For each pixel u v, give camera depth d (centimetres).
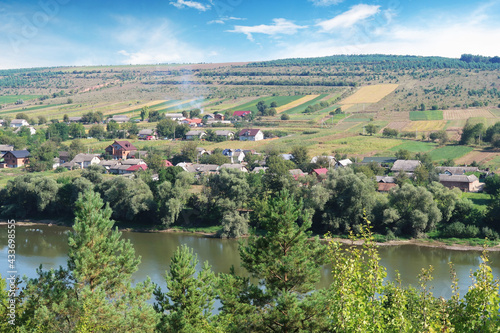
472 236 7981
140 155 16088
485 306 1738
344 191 8512
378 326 1808
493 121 19412
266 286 2953
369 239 2048
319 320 2506
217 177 9531
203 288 3216
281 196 3052
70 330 2562
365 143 17275
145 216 9538
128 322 2703
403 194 8288
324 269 6022
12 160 14762
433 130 19112
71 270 2884
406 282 5622
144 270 6209
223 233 8525
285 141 18550
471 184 10944
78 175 13075
